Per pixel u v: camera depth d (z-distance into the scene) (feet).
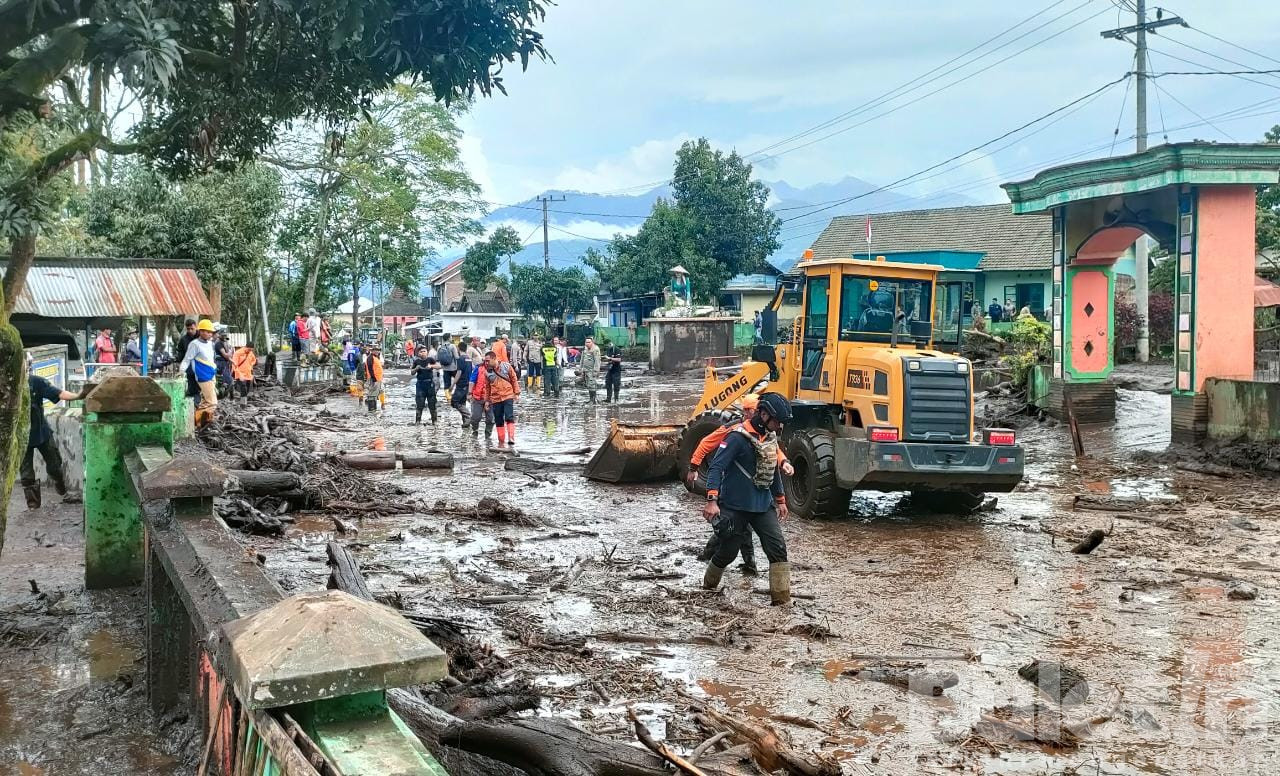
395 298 301.84
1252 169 50.31
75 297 69.82
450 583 26.73
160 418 21.93
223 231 95.66
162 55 18.07
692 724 17.06
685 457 43.34
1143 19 92.79
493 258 200.44
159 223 93.04
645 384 117.29
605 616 23.95
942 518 37.19
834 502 36.22
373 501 38.32
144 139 26.94
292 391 99.04
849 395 37.78
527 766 12.19
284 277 184.03
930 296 39.14
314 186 146.30
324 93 26.58
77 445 33.68
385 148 146.51
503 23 22.44
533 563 29.32
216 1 23.24
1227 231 51.29
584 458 53.67
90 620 19.42
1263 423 47.62
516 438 64.13
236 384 81.46
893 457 34.42
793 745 16.25
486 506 36.35
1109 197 58.49
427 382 72.33
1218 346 51.26
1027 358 71.00
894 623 23.58
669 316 138.41
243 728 8.41
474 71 23.08
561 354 105.91
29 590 21.65
